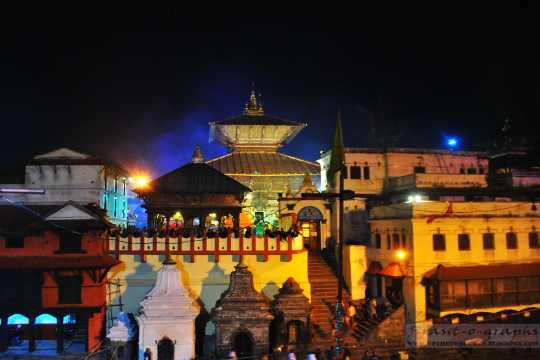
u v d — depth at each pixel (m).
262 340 33.53
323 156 52.09
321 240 47.47
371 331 36.25
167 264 34.09
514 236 39.56
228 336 33.59
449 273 36.38
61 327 35.38
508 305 37.59
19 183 41.50
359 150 48.72
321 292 41.19
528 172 49.12
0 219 37.12
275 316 35.59
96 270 36.09
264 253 38.78
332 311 38.84
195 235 39.22
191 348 33.00
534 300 38.25
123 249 38.50
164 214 42.75
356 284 42.16
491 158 53.53
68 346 36.72
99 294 36.12
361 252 42.78
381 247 41.75
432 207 38.41
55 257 36.06
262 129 55.25
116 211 46.50
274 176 50.84
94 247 36.78
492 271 37.44
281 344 34.75
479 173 51.25
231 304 33.97
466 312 36.59
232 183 43.59
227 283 38.41
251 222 48.00
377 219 42.66
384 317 36.97
